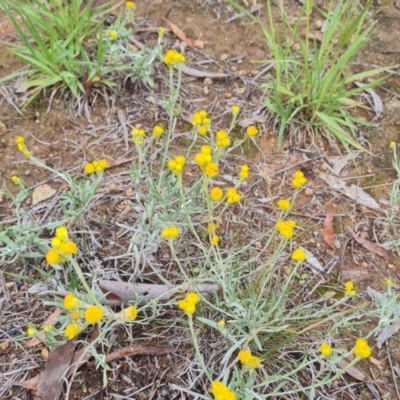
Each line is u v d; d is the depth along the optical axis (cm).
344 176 56
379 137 59
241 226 51
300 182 38
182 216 48
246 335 38
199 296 40
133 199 52
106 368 37
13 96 60
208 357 42
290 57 63
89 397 40
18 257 47
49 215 50
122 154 56
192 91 62
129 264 47
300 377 42
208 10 70
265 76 64
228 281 39
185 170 55
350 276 49
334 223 52
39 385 41
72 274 44
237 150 57
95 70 59
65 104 60
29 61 58
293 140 58
